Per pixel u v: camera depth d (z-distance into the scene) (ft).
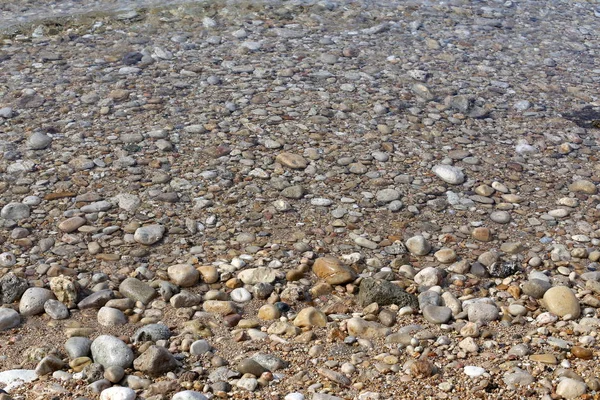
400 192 7.73
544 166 8.22
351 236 7.21
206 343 6.11
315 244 7.11
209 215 7.36
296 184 7.75
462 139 8.55
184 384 5.81
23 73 9.31
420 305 6.53
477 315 6.44
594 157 8.39
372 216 7.44
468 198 7.72
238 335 6.22
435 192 7.76
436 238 7.25
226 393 5.77
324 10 11.25
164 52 9.84
